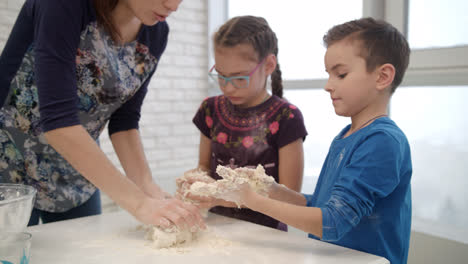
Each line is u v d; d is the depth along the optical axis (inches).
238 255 30.6
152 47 48.3
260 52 48.6
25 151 45.8
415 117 78.0
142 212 34.0
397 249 33.4
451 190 74.2
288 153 49.1
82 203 51.4
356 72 34.1
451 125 73.2
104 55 43.1
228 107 54.0
